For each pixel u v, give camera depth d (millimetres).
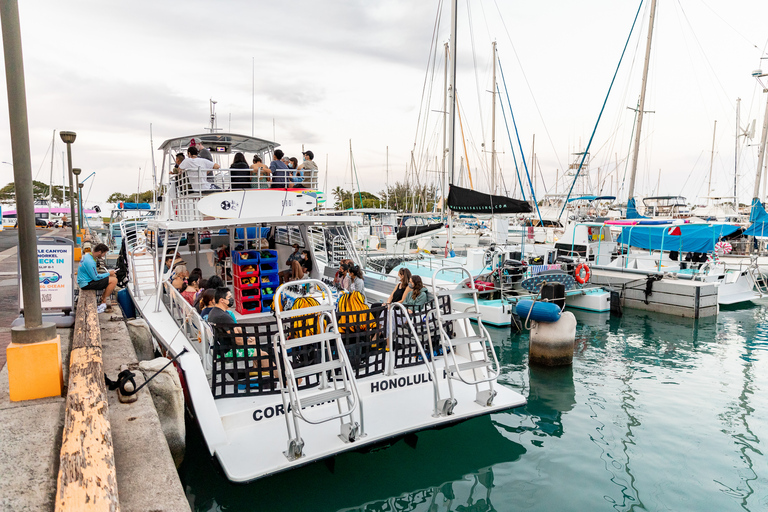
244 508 4258
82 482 2551
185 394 4633
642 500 4438
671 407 6738
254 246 9172
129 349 5727
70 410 3400
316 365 4148
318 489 4570
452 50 13078
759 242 19891
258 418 4344
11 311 8828
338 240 10297
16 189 4066
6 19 3697
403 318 5211
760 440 5676
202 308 5621
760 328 11773
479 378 5500
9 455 3264
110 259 21516
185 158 7594
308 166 8133
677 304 13195
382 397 4934
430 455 5305
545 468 5055
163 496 2904
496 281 12305
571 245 16828
